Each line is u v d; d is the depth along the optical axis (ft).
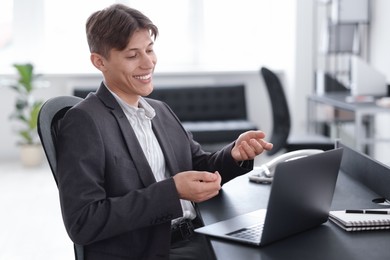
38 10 23.27
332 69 22.35
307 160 5.23
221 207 6.53
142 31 6.16
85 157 5.81
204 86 22.18
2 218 15.34
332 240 5.38
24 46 23.39
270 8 24.18
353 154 7.72
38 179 19.38
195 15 24.16
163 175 6.68
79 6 23.45
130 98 6.49
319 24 22.26
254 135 6.82
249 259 4.92
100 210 5.63
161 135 6.79
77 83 22.47
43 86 21.09
